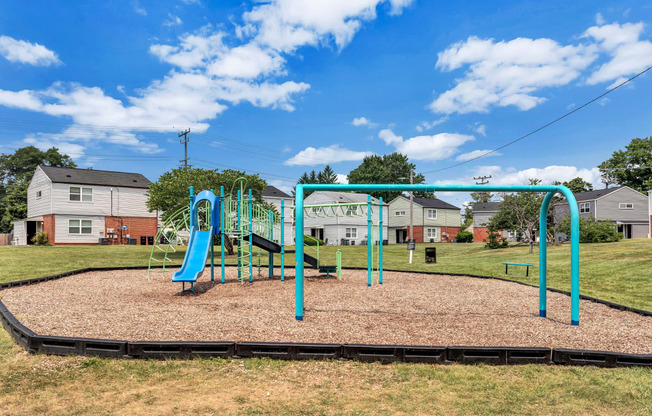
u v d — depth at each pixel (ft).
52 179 95.96
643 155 158.10
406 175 219.82
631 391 12.39
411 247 66.03
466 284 35.91
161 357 14.49
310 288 32.37
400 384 12.78
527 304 26.08
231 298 27.02
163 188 68.33
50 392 11.78
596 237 90.99
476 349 14.62
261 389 12.22
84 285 32.22
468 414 10.85
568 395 12.10
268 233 43.39
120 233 104.99
